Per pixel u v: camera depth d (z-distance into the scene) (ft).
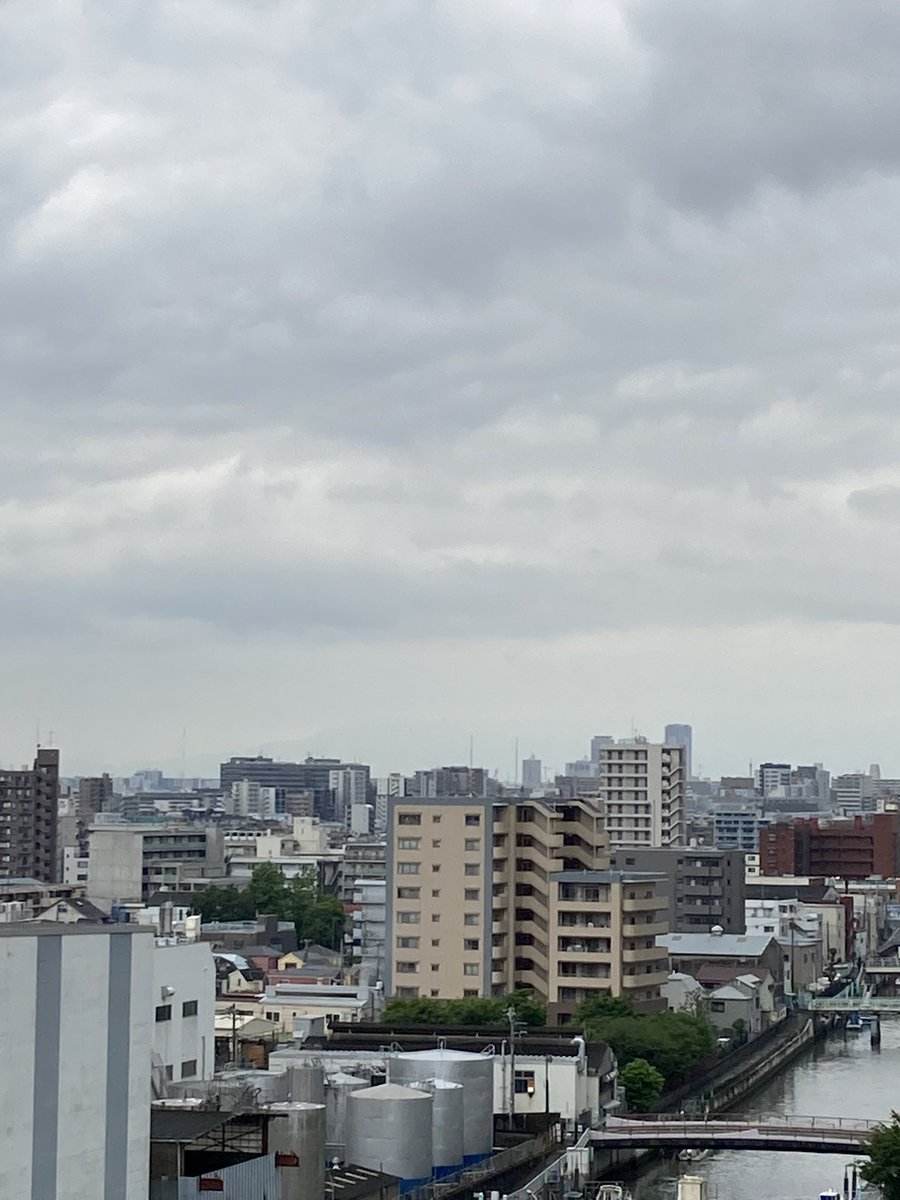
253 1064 501.56
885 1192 377.30
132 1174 263.49
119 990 261.03
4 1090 234.99
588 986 638.12
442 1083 425.69
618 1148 465.47
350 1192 353.51
